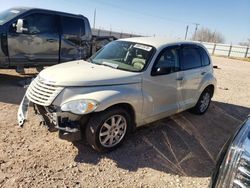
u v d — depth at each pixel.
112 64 4.81
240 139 2.55
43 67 8.59
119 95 4.12
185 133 5.41
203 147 4.91
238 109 7.77
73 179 3.54
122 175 3.75
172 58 5.22
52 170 3.67
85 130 4.11
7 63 7.74
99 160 4.03
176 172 3.99
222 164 2.45
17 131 4.68
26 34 7.89
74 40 9.07
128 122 4.41
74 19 9.02
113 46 5.42
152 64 4.73
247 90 10.97
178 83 5.30
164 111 5.11
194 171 4.07
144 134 5.10
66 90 3.96
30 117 5.21
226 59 32.09
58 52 8.74
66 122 3.93
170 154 4.48
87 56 9.60
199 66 6.06
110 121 4.18
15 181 3.36
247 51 39.75
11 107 5.82
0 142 4.24
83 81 4.02
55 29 8.55
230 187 2.17
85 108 3.85
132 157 4.23
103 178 3.63
